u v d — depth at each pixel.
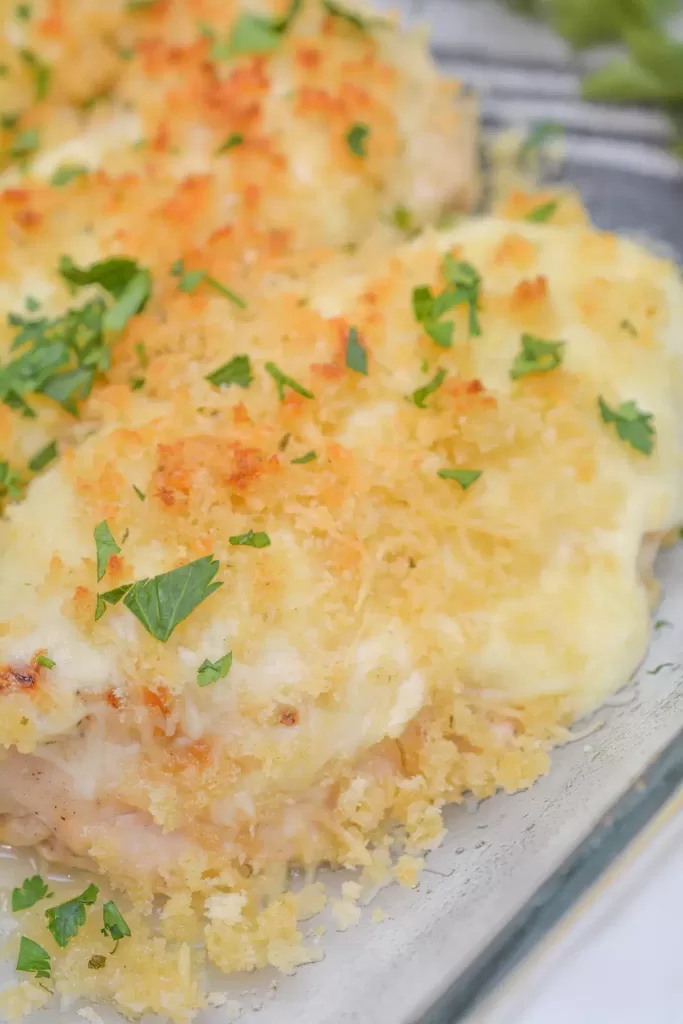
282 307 0.43
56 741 0.39
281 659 0.39
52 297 0.45
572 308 0.43
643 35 0.53
